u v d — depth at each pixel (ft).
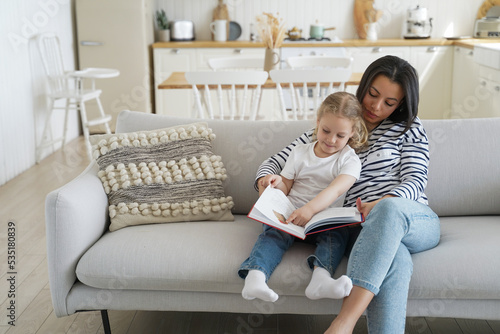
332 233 6.14
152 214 6.92
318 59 14.29
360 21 20.25
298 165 6.65
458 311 5.91
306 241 6.43
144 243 6.22
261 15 20.59
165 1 20.70
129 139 7.41
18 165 14.69
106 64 18.89
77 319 7.43
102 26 18.63
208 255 6.06
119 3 18.45
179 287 6.02
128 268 5.99
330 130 6.32
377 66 6.58
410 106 6.59
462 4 20.20
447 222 7.08
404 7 20.36
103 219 6.81
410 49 19.07
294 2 20.48
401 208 5.80
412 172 6.57
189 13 20.79
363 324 7.16
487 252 5.93
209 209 7.04
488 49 15.71
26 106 15.24
